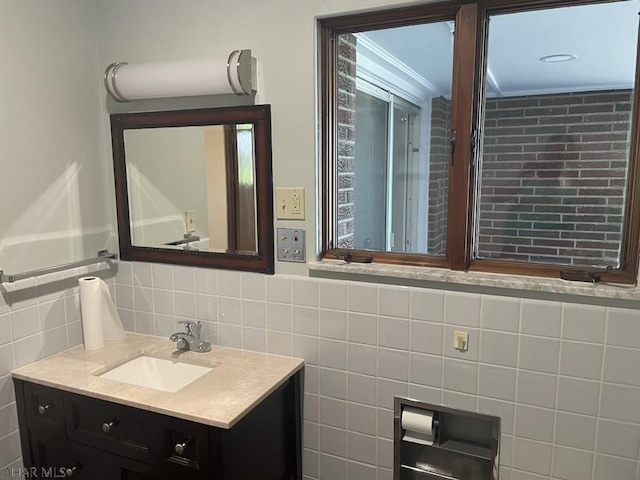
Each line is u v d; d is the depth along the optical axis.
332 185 1.87
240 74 1.74
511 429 1.61
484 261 1.66
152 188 2.09
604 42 1.99
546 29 1.84
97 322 2.01
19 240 1.82
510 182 2.25
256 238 1.91
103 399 1.61
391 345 1.74
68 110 1.99
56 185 1.95
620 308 1.43
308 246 1.83
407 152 2.17
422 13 1.63
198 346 1.99
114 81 1.96
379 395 1.79
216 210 1.97
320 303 1.83
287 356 1.92
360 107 2.13
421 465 1.81
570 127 2.15
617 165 1.71
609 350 1.46
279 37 1.77
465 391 1.66
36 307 1.89
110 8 2.06
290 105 1.79
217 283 2.01
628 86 1.73
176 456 1.53
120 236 2.19
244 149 1.88
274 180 1.85
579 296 1.47
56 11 1.91
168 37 1.97
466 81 1.58
